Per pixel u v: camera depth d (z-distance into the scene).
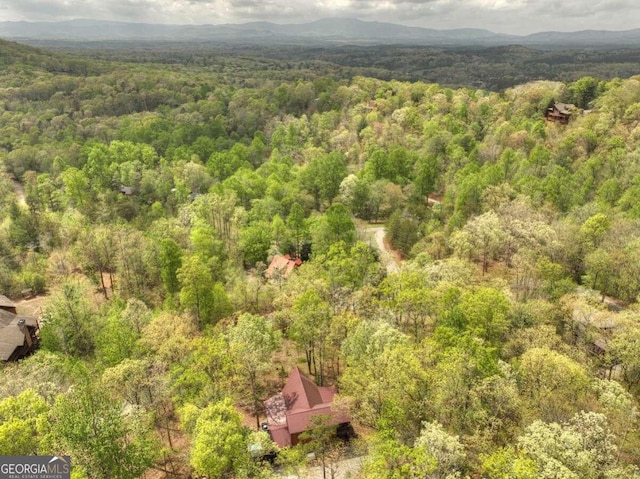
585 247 77.25
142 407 44.44
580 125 137.50
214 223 106.25
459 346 46.78
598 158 109.19
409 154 144.50
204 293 69.44
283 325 65.81
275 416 50.31
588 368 47.44
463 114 169.25
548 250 75.56
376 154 135.25
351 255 81.56
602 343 54.59
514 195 97.50
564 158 118.56
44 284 92.44
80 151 166.88
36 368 52.25
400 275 67.06
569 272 78.06
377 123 175.88
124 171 147.25
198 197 115.56
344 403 47.38
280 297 70.50
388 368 43.78
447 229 95.12
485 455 35.31
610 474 32.50
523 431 38.44
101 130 193.25
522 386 44.22
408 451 34.56
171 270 76.88
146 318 67.31
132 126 194.75
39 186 132.00
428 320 61.72
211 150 176.38
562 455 33.00
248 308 75.88
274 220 106.56
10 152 173.50
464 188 101.38
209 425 39.47
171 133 189.88
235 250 99.62
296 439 47.25
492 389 40.59
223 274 88.19
